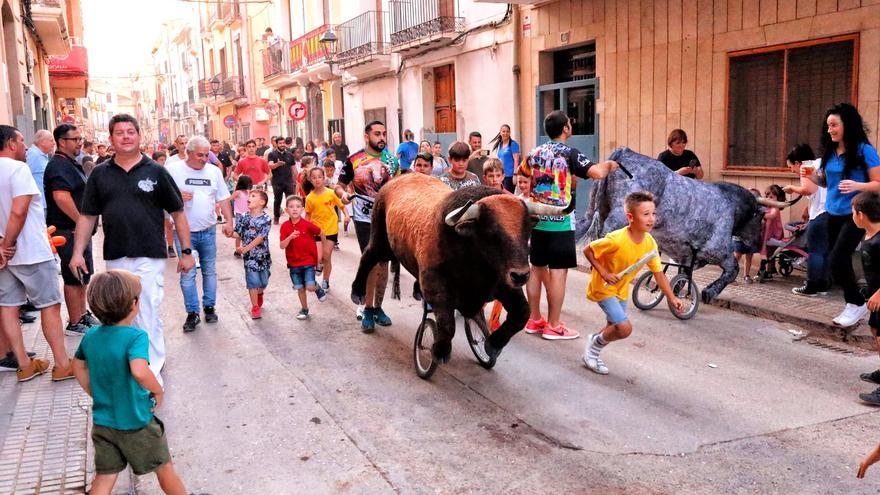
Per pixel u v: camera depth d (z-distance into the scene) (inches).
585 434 185.6
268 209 745.6
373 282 277.9
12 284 224.8
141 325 221.0
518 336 270.2
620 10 455.5
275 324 296.4
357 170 299.9
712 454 173.5
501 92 576.1
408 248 226.7
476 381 225.1
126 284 136.6
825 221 285.7
